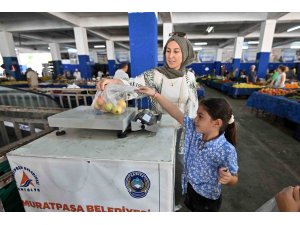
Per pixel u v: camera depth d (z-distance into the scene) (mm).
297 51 13234
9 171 926
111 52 10508
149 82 1179
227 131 965
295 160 2275
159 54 13867
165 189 672
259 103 4238
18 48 14633
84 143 794
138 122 855
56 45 10984
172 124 1029
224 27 8672
